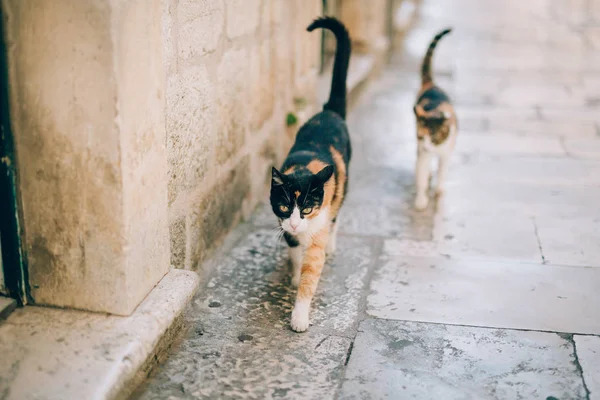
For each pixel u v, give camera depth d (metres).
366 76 8.45
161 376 2.97
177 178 3.48
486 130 6.88
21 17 2.59
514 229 4.62
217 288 3.77
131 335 2.79
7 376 2.56
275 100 5.21
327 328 3.41
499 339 3.33
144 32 2.80
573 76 9.16
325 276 3.96
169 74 3.25
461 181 5.52
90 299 2.91
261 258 4.12
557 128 6.91
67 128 2.69
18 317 2.88
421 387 2.96
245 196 4.68
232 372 3.02
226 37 4.01
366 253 4.26
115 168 2.71
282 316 3.51
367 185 5.46
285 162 3.70
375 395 2.89
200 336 3.29
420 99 5.44
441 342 3.30
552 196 5.19
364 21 8.98
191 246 3.77
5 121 2.71
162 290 3.11
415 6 14.48
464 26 12.85
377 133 6.89
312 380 2.99
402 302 3.68
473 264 4.12
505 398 2.89
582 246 4.36
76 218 2.80
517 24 13.12
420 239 4.48
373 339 3.32
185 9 3.37
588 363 3.14
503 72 9.43
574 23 13.21
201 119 3.73
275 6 4.92
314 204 3.34
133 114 2.77
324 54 7.89
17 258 2.89
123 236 2.80
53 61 2.62
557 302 3.69
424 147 4.82
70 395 2.49
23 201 2.82
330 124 4.07
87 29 2.57
